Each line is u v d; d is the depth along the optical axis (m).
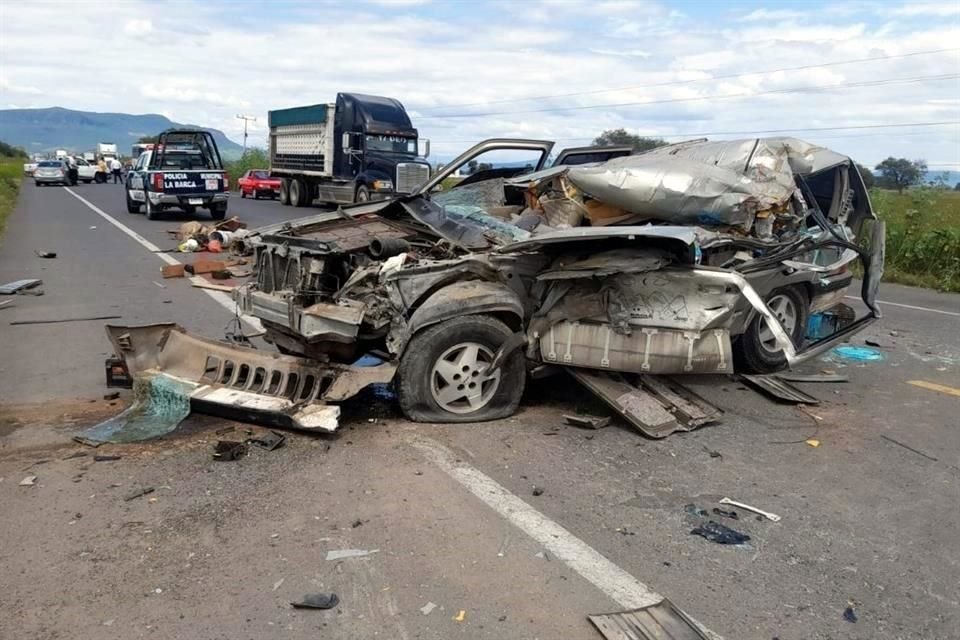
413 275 5.03
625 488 4.19
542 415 5.34
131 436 4.67
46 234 17.08
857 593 3.23
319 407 4.76
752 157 6.15
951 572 3.42
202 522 3.66
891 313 10.07
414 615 2.96
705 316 4.92
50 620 2.89
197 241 14.94
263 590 3.11
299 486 4.07
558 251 5.30
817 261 6.84
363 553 3.41
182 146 21.86
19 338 7.41
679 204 5.53
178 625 2.87
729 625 2.97
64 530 3.56
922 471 4.57
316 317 4.93
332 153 26.47
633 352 5.10
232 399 4.86
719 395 6.00
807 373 6.71
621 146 8.05
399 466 4.36
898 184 23.78
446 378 5.02
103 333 7.64
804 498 4.15
